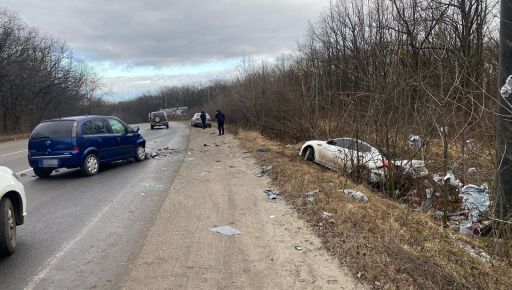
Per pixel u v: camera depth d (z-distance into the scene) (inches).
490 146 291.1
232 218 275.0
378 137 366.6
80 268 193.0
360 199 314.7
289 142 743.1
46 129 456.4
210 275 183.9
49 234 245.6
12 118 1750.7
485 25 531.8
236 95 1360.7
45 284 175.9
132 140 562.9
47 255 210.2
